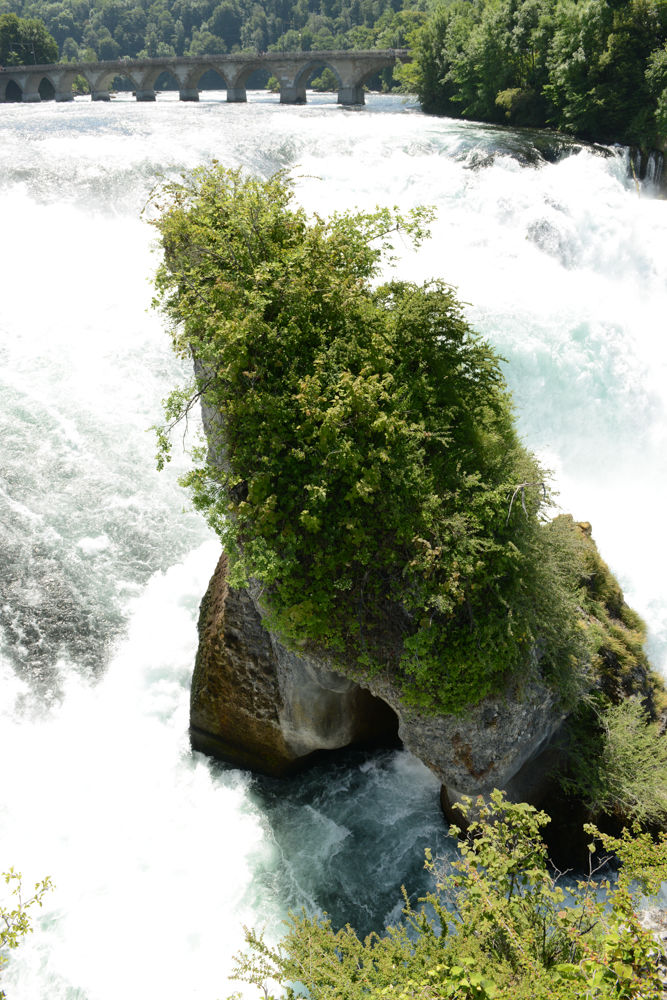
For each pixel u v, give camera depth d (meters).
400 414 13.12
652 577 22.02
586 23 47.88
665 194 46.16
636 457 26.59
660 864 8.80
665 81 45.38
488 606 12.90
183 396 13.68
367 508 12.63
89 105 73.62
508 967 8.05
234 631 15.47
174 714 17.27
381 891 14.73
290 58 81.81
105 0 174.38
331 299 13.24
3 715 16.80
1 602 18.23
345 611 12.91
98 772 16.23
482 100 57.12
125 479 20.89
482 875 9.77
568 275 32.50
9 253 27.11
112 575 19.14
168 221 14.03
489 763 13.56
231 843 15.38
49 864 14.56
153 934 13.73
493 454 14.08
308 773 16.84
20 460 20.66
